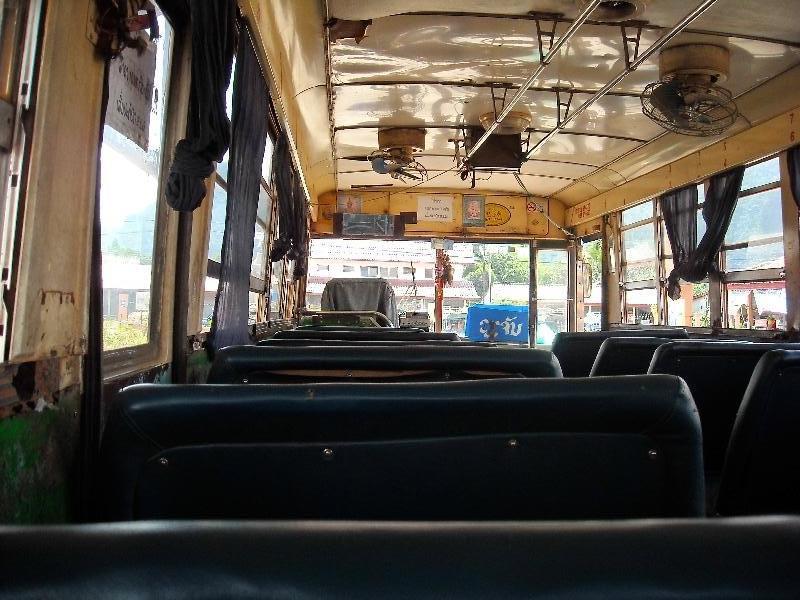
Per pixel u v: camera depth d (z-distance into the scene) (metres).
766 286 6.72
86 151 1.65
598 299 10.98
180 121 2.55
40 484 1.42
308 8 4.37
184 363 2.61
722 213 7.22
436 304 11.00
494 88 6.24
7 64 1.34
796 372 1.54
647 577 0.41
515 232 11.13
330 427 0.99
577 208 11.02
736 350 2.27
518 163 7.32
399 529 0.45
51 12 1.43
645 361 2.61
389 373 1.72
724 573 0.41
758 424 1.59
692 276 7.66
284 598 0.41
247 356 1.72
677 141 7.66
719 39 5.04
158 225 2.51
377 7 4.22
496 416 1.00
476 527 0.45
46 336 1.45
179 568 0.42
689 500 1.01
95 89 1.69
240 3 3.05
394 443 1.01
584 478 1.01
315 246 12.45
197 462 1.00
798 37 4.98
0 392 1.25
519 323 11.19
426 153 8.81
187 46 2.57
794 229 6.18
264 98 3.96
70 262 1.58
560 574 0.42
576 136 7.94
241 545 0.43
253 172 3.63
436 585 0.42
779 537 0.44
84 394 1.68
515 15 4.66
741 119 6.70
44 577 0.40
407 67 5.72
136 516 0.99
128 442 0.98
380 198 11.00
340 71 5.81
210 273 3.37
